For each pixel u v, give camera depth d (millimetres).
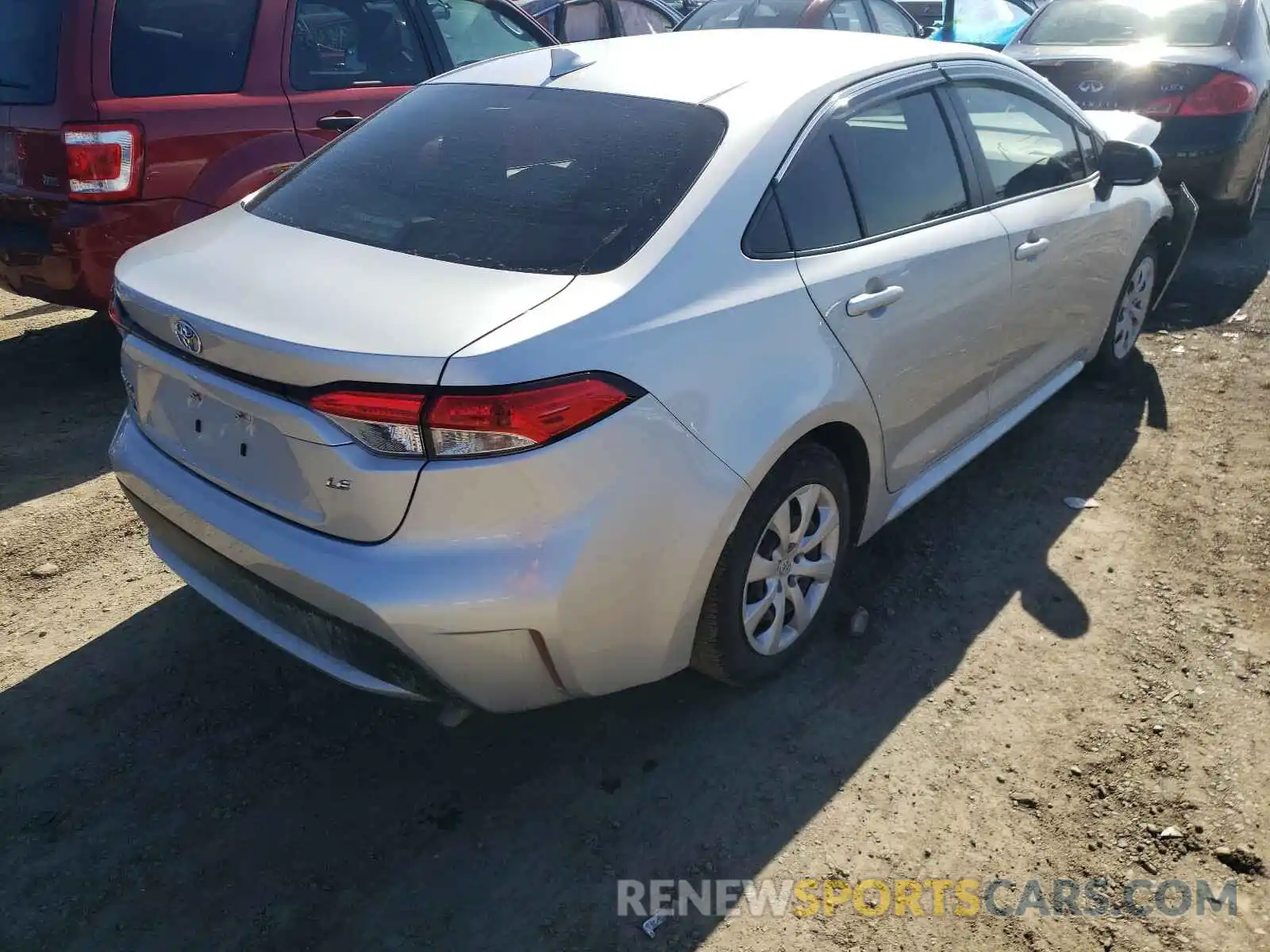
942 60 3455
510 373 2082
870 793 2613
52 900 2328
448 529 2148
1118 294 4559
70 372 5234
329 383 2111
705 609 2656
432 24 5691
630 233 2477
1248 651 3086
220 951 2221
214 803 2602
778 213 2713
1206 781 2625
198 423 2492
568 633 2266
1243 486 4000
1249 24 6621
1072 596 3371
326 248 2578
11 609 3316
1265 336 5434
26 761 2711
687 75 3006
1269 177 8617
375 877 2398
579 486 2191
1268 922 2264
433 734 2838
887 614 3285
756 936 2248
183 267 2604
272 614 2471
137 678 3021
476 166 2787
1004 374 3777
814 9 8680
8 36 4488
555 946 2232
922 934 2248
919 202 3213
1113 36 6828
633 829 2525
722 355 2451
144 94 4492
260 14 4848
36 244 4531
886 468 3154
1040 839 2477
